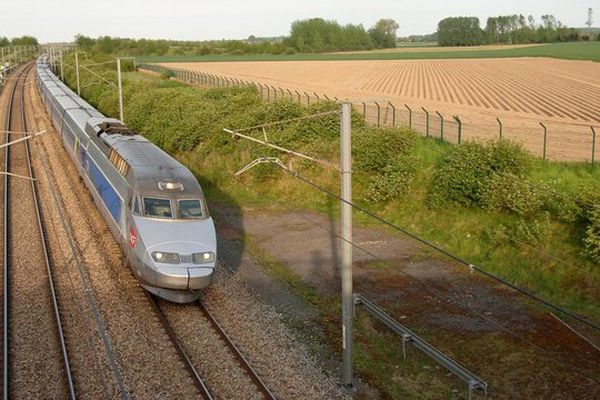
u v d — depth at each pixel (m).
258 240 23.59
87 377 13.39
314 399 12.97
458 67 90.00
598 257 18.39
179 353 14.51
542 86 58.47
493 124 36.03
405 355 14.95
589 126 34.66
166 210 17.41
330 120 31.20
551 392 13.45
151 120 40.06
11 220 24.84
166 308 17.00
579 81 62.47
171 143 35.88
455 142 30.47
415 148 28.38
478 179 23.33
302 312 17.39
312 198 28.52
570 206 20.30
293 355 14.75
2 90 78.62
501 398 13.26
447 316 17.11
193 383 13.31
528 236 20.28
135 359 14.17
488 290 18.84
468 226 22.92
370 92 56.66
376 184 26.30
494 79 67.88
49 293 17.66
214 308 17.16
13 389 12.80
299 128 31.50
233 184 30.98
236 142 32.97
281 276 20.05
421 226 24.25
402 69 88.88
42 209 26.48
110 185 20.97
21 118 53.28
